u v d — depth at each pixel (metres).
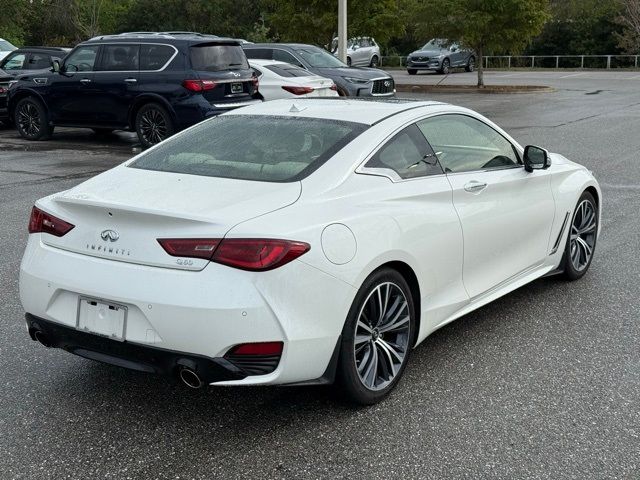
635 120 17.50
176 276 3.46
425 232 4.21
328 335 3.64
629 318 5.33
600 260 6.74
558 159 6.04
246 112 4.87
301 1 26.95
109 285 3.57
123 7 54.84
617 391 4.20
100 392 4.22
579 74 36.62
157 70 13.20
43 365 4.57
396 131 4.39
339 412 3.96
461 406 4.03
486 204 4.79
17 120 15.16
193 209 3.60
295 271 3.49
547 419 3.88
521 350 4.78
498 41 27.59
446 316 4.57
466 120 5.00
